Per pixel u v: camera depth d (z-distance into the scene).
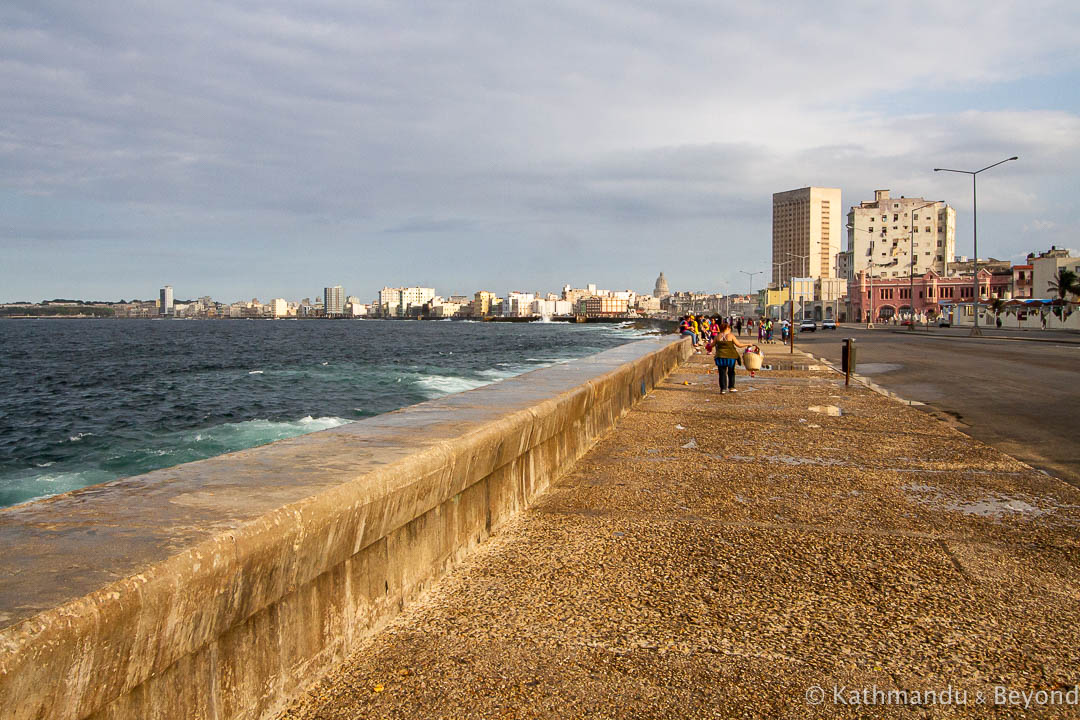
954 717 2.79
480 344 85.75
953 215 160.00
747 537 4.98
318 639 2.88
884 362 25.36
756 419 10.95
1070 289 86.25
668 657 3.20
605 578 4.14
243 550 2.25
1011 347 35.69
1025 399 14.30
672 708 2.79
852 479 6.86
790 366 23.23
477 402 5.87
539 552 4.58
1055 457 8.45
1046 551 4.77
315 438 3.96
